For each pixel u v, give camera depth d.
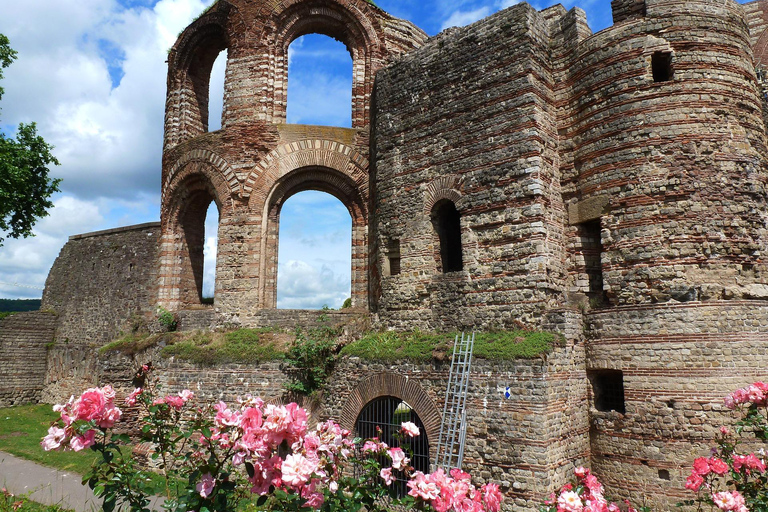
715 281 13.82
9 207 23.64
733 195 14.30
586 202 15.86
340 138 22.64
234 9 23.64
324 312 21.02
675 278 13.97
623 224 14.91
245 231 21.89
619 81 15.40
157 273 28.53
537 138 15.76
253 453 5.75
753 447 12.59
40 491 15.64
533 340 14.01
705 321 13.34
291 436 5.73
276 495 5.57
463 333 15.78
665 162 14.52
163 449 6.65
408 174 18.55
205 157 23.05
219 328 21.19
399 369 15.75
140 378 20.81
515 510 12.87
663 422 13.32
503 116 16.34
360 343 17.36
